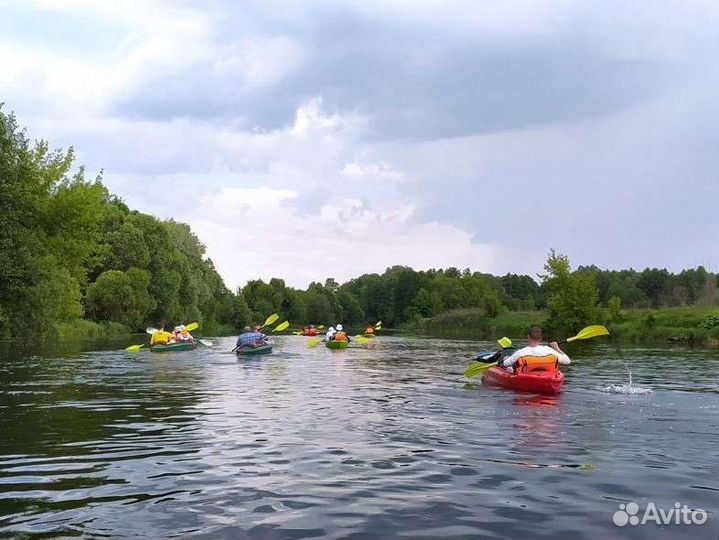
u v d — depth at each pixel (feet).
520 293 414.00
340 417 27.99
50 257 95.66
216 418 27.68
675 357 73.77
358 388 40.01
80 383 41.93
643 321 133.39
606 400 34.04
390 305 393.09
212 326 244.63
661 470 18.51
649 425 26.03
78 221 104.94
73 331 131.23
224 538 12.87
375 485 16.80
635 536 13.16
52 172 106.01
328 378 47.06
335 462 19.36
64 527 13.47
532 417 28.02
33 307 92.79
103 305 159.94
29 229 97.71
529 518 14.25
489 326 196.85
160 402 32.96
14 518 14.06
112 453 20.57
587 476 17.79
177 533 13.15
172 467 18.71
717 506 15.17
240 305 279.49
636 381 44.98
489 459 19.80
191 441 22.54
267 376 48.24
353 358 72.59
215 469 18.48
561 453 20.67
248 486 16.71
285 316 380.37
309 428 25.14
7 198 88.58
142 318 171.53
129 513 14.43
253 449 21.18
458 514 14.49
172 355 72.64
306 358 71.51
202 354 75.31
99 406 31.37
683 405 32.17
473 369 44.34
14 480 17.24
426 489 16.47
